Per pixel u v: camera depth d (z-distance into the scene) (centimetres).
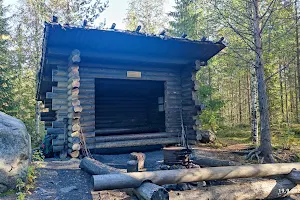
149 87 1164
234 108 2930
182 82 952
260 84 873
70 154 704
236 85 2745
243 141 1365
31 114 2066
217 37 1309
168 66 931
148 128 1084
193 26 1612
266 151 845
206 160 590
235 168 427
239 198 405
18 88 1917
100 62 823
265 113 862
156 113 1116
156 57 850
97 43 735
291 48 1356
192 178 399
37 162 629
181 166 525
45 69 862
